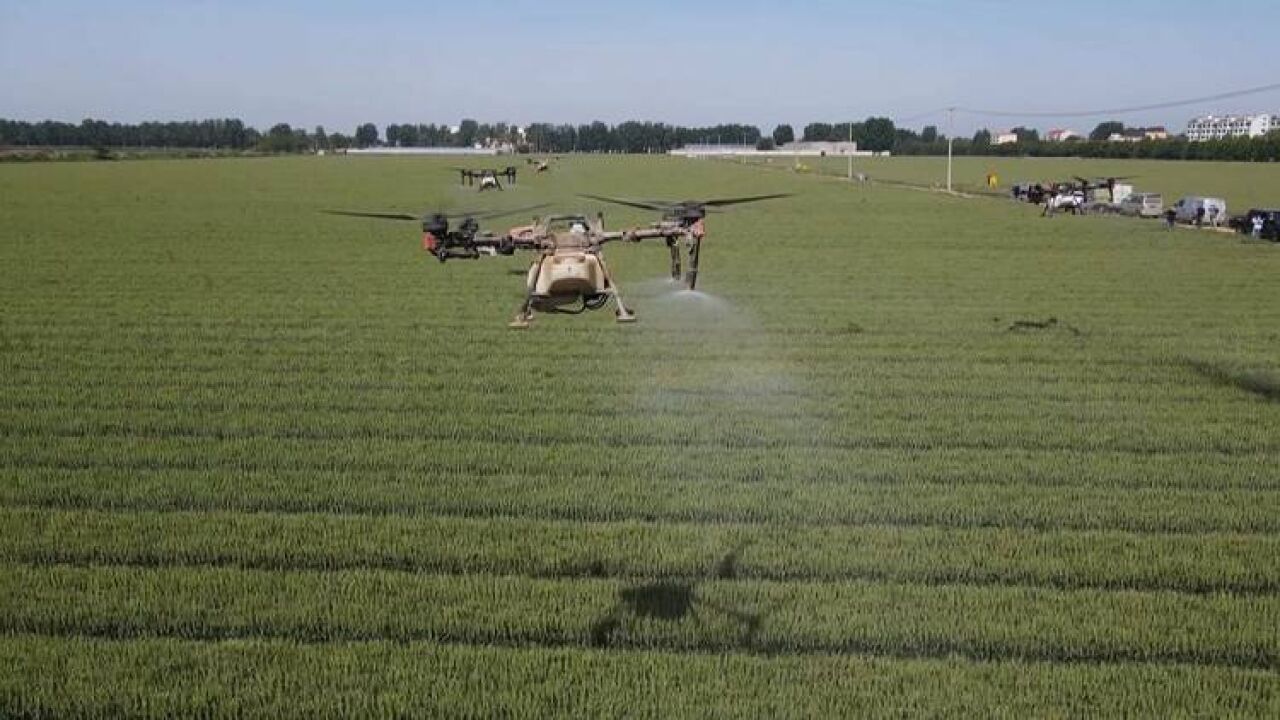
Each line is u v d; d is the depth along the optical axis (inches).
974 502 636.7
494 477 683.4
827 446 750.5
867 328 1186.0
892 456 727.7
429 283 1482.5
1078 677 439.5
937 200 3339.1
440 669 446.9
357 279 1519.4
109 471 693.3
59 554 562.6
